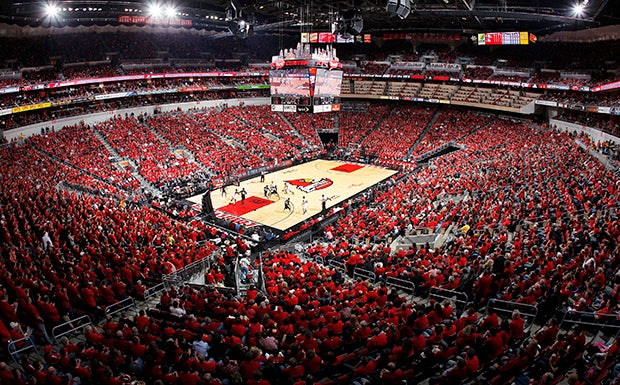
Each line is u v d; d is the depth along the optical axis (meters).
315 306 14.52
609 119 45.50
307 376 10.19
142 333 12.09
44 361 11.77
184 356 10.39
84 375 10.13
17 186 32.03
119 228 23.92
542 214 23.12
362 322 12.05
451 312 13.22
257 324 12.45
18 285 14.35
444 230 25.59
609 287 13.79
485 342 10.41
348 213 34.41
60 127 48.94
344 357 11.17
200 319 14.11
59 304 14.25
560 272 14.29
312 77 33.81
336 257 21.83
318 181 47.00
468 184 34.78
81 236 21.84
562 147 41.56
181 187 42.69
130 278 17.02
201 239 26.69
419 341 11.00
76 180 38.28
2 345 11.76
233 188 45.03
